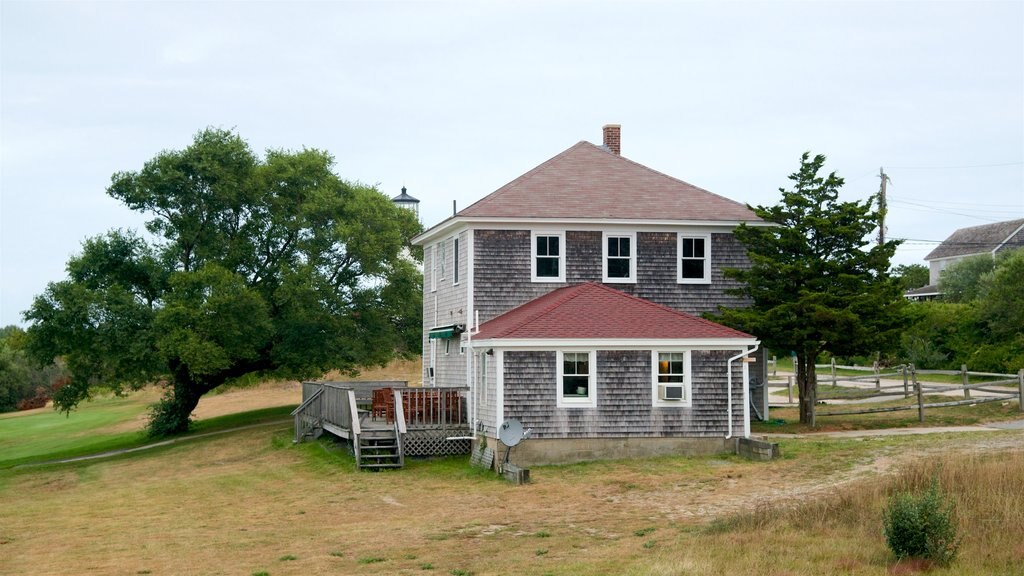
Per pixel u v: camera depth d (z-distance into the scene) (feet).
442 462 92.84
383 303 153.48
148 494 91.91
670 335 88.43
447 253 112.98
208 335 132.77
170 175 138.92
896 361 168.14
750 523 56.70
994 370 140.15
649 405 88.28
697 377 89.25
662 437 88.17
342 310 148.66
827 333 94.38
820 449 85.25
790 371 190.08
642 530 60.13
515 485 79.15
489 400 88.79
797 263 95.55
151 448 141.18
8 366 286.46
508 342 85.87
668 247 104.99
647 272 104.37
